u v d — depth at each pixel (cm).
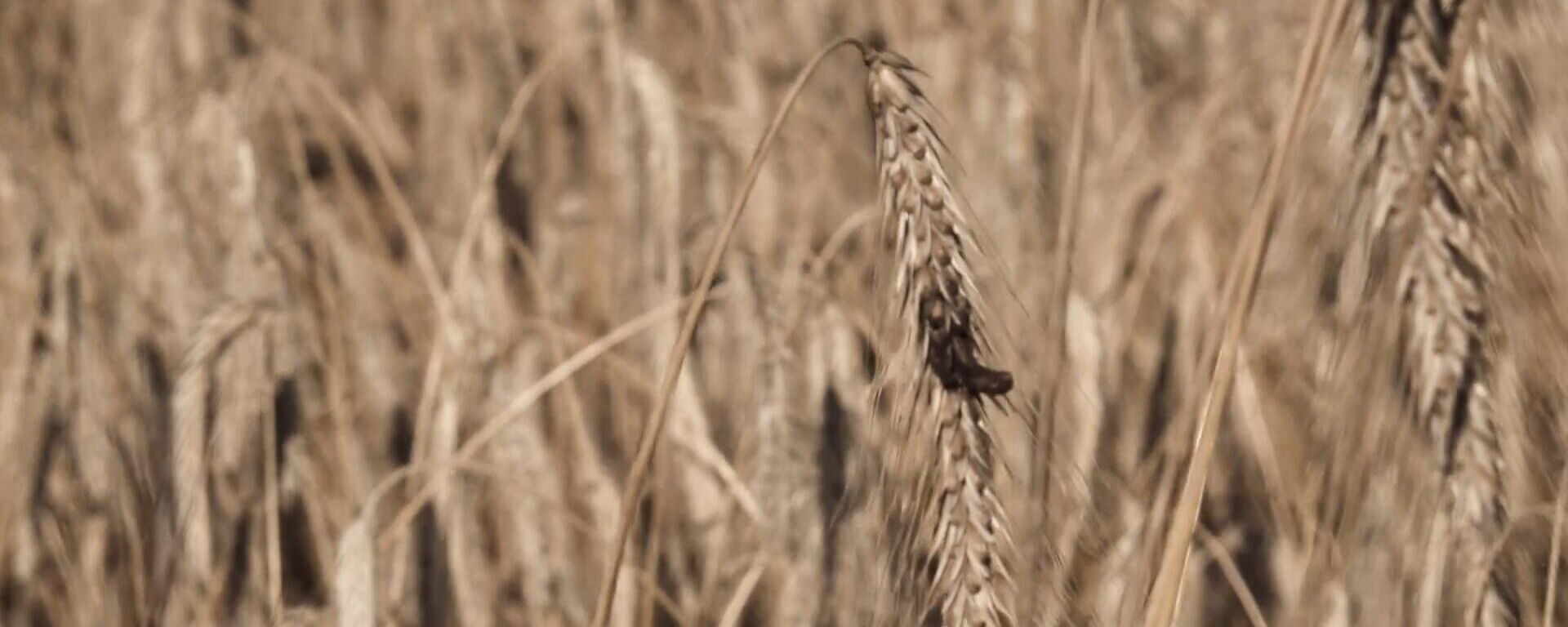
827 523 200
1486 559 186
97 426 209
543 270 248
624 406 215
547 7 304
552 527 204
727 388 210
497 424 202
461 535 203
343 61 338
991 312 185
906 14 287
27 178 224
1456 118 184
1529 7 186
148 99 296
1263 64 249
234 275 211
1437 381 185
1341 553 188
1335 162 186
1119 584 197
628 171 228
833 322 203
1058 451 194
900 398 183
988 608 182
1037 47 256
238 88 240
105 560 209
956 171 217
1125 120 267
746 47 289
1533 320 186
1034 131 242
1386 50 185
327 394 215
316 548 208
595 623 187
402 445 224
